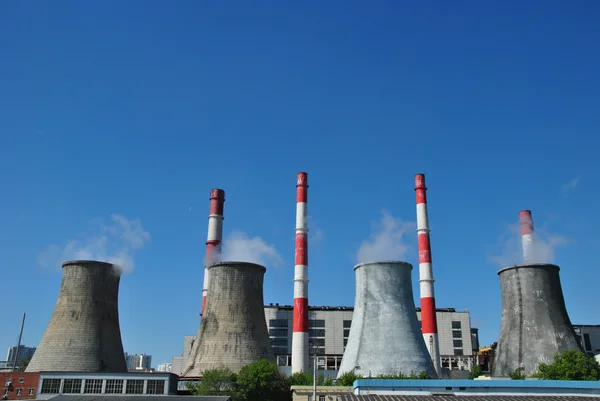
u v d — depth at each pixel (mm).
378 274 79500
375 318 76938
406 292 79562
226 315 82188
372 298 78500
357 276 82812
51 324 78812
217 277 85562
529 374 77812
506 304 86625
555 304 82688
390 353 73688
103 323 80375
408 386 54250
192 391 69938
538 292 83125
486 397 51281
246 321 82250
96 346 77625
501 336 86188
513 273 86125
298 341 89812
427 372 73062
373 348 74750
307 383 69000
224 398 49469
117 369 79562
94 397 48938
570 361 70750
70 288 80500
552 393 53375
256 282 86312
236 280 84438
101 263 82625
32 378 68688
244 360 78688
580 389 53375
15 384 68188
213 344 80375
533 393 53375
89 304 79812
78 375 68562
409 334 75625
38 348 77438
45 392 67938
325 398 59156
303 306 91812
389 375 69938
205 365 78812
